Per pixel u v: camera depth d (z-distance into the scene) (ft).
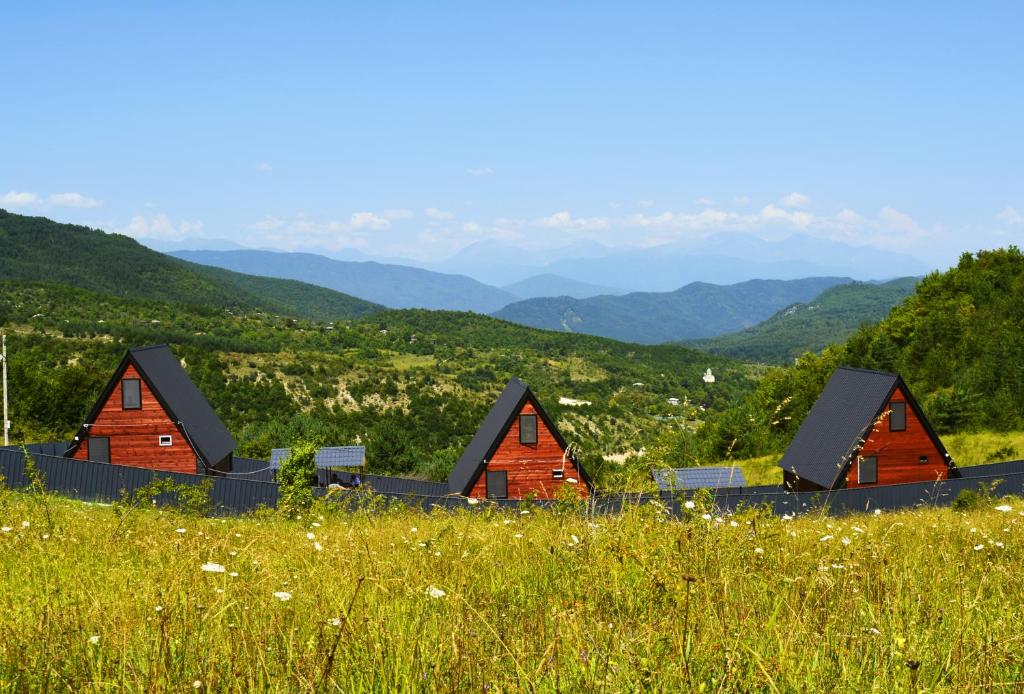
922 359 279.90
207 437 144.87
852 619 15.97
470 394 518.37
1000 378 225.97
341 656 13.21
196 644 14.21
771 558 22.15
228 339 638.12
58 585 20.39
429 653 13.29
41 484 49.37
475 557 24.45
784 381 331.57
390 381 499.10
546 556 24.36
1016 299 279.08
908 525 38.01
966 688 11.96
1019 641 14.33
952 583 20.88
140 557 28.19
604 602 18.15
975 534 31.76
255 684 12.42
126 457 135.64
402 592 18.40
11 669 13.16
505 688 12.09
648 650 12.78
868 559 23.52
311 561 24.89
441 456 205.05
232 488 90.38
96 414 135.03
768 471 200.44
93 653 13.84
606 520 27.12
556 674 12.09
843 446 132.36
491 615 16.71
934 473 130.52
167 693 11.85
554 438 129.59
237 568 23.21
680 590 15.61
